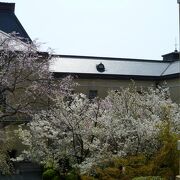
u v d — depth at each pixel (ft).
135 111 52.21
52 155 47.21
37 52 61.77
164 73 106.01
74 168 45.62
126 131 43.73
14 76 56.34
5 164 48.32
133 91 71.05
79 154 46.37
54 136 46.96
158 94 70.64
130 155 41.39
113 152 44.68
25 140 48.91
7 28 100.89
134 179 32.07
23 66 56.85
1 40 58.65
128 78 103.71
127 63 110.63
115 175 36.88
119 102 53.36
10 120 60.44
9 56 56.54
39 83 58.59
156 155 38.99
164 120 45.68
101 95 101.35
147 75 104.73
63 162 48.14
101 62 104.27
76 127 46.50
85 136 46.37
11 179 63.98
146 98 59.06
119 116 49.52
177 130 45.42
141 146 42.98
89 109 48.88
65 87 63.00
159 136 41.22
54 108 50.34
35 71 58.85
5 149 51.01
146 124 43.37
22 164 70.64
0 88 55.01
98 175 39.68
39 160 48.03
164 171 36.29
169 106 50.19
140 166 37.40
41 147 47.78
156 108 52.47
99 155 41.68
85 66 104.17
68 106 49.44
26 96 59.11
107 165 40.96
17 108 54.65
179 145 29.99
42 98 60.90
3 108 56.90
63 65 102.63
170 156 36.78
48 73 60.85
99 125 47.60
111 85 102.63
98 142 44.27
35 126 48.91
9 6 102.63
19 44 62.18
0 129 54.90
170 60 117.29
